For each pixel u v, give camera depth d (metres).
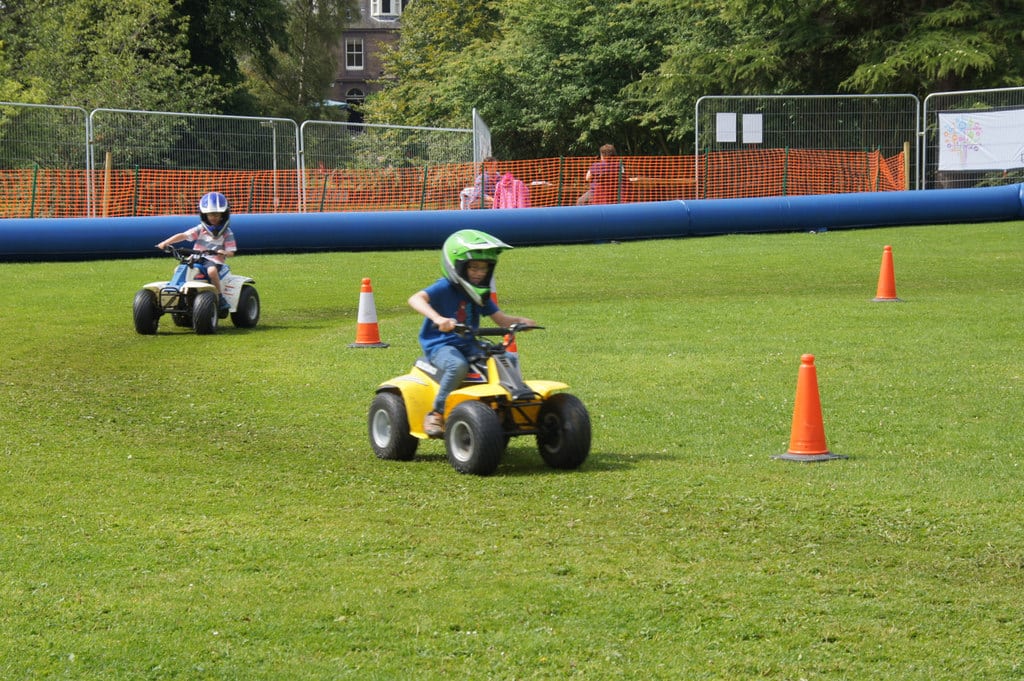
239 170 59.75
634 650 11.32
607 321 32.75
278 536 14.63
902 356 26.75
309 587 12.88
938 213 61.81
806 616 12.08
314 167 61.44
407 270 47.47
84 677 10.77
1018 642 11.46
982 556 13.84
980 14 77.44
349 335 31.53
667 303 36.47
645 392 23.36
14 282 43.12
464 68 108.38
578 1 104.19
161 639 11.55
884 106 65.50
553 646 11.40
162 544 14.33
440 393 18.06
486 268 18.27
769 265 46.84
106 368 27.00
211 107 99.75
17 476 17.47
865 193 61.16
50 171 56.34
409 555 13.93
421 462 18.47
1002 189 63.16
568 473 17.53
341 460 18.56
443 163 64.81
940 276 42.53
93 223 50.47
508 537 14.59
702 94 84.44
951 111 65.12
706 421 20.95
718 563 13.63
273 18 116.88
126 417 21.86
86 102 87.56
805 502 15.91
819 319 32.44
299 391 24.17
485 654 11.23
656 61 100.56
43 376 25.97
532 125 104.88
